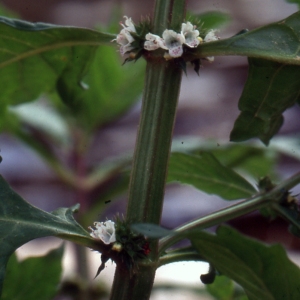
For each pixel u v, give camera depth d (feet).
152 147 0.92
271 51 0.90
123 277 0.91
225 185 1.02
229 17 1.14
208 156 1.02
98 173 1.22
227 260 0.90
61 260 1.05
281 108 0.94
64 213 0.92
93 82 1.20
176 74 0.92
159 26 0.93
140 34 0.92
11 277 1.05
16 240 0.89
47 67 1.02
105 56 1.19
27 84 1.03
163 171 0.92
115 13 1.20
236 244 0.89
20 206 0.90
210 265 0.95
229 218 0.94
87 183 1.22
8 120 1.21
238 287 1.11
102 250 0.90
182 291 1.16
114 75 1.20
